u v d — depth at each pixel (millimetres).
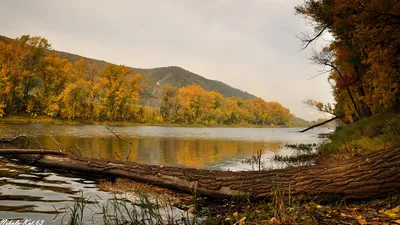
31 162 7660
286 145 22578
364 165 3605
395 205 2955
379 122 13711
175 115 86250
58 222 3443
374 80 13219
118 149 14469
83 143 16703
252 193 4293
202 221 3457
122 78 62750
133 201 4586
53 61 52344
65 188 5305
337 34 15609
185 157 12664
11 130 25109
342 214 2914
